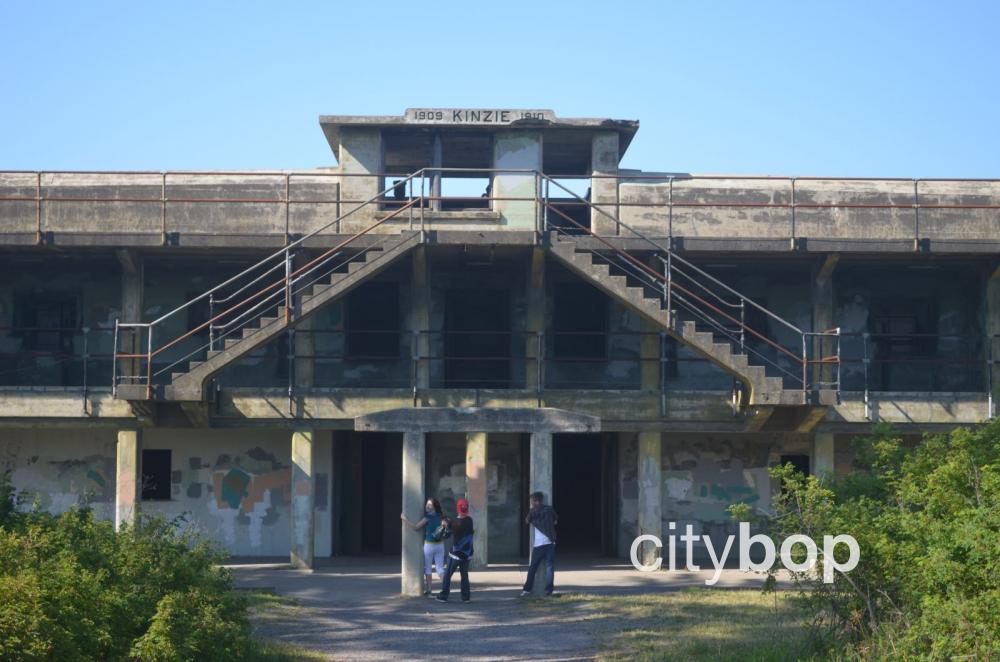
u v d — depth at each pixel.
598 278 21.53
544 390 22.98
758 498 25.31
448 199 24.17
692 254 23.73
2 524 11.48
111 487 24.80
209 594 11.60
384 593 19.27
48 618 8.75
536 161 24.19
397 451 26.83
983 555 10.16
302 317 21.36
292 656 13.19
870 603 12.02
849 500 13.30
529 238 21.59
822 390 21.66
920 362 24.39
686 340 21.55
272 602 17.72
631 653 13.53
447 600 18.28
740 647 13.37
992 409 22.92
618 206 24.20
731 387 24.81
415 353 23.17
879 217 24.38
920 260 24.23
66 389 22.48
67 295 25.22
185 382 21.14
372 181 24.05
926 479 13.07
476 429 18.69
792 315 25.36
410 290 25.28
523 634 15.11
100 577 10.16
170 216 24.06
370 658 13.45
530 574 18.58
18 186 24.17
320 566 23.42
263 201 23.27
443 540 19.11
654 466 23.31
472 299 25.72
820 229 24.31
